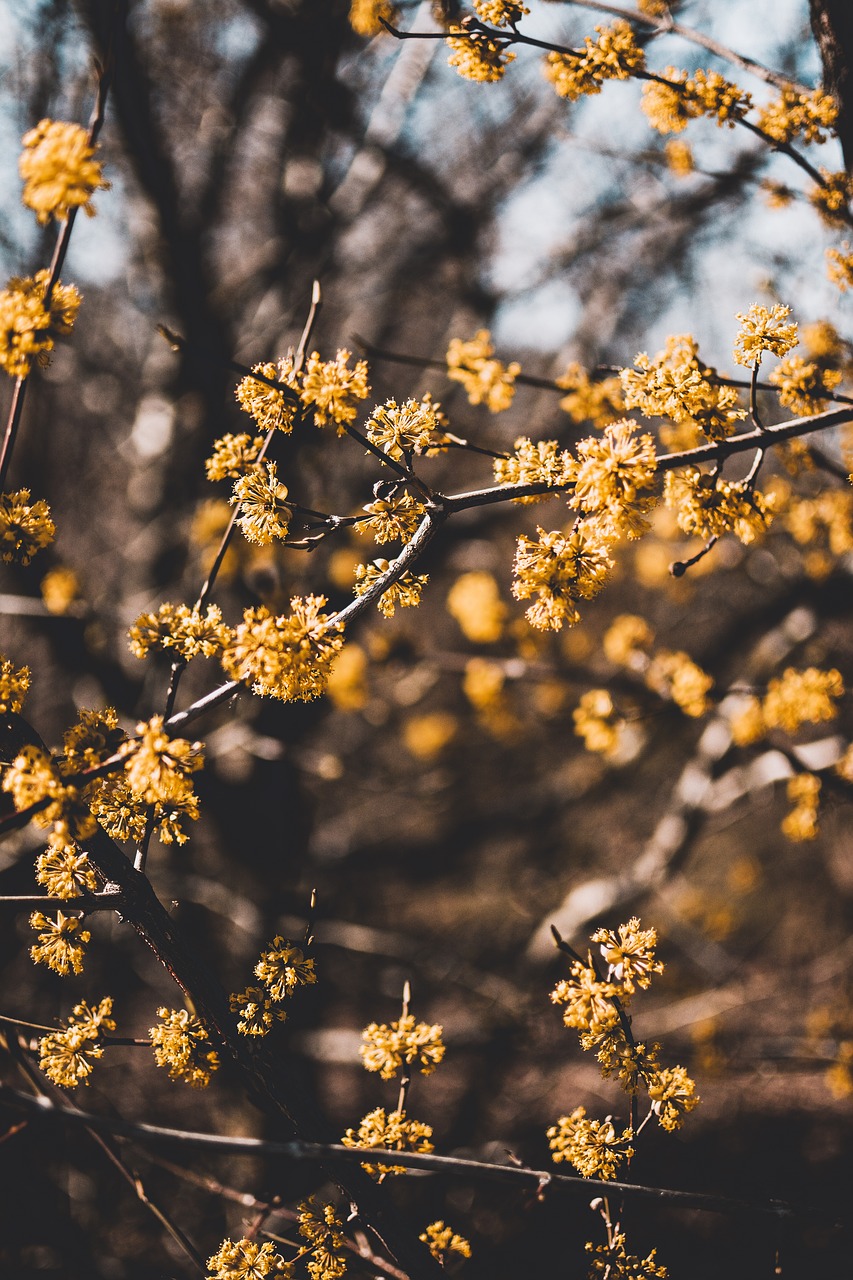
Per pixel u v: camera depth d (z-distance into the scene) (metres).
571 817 8.88
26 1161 3.62
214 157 6.36
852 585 5.03
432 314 7.05
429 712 10.26
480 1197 5.86
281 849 6.11
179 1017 1.93
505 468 1.92
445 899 10.29
